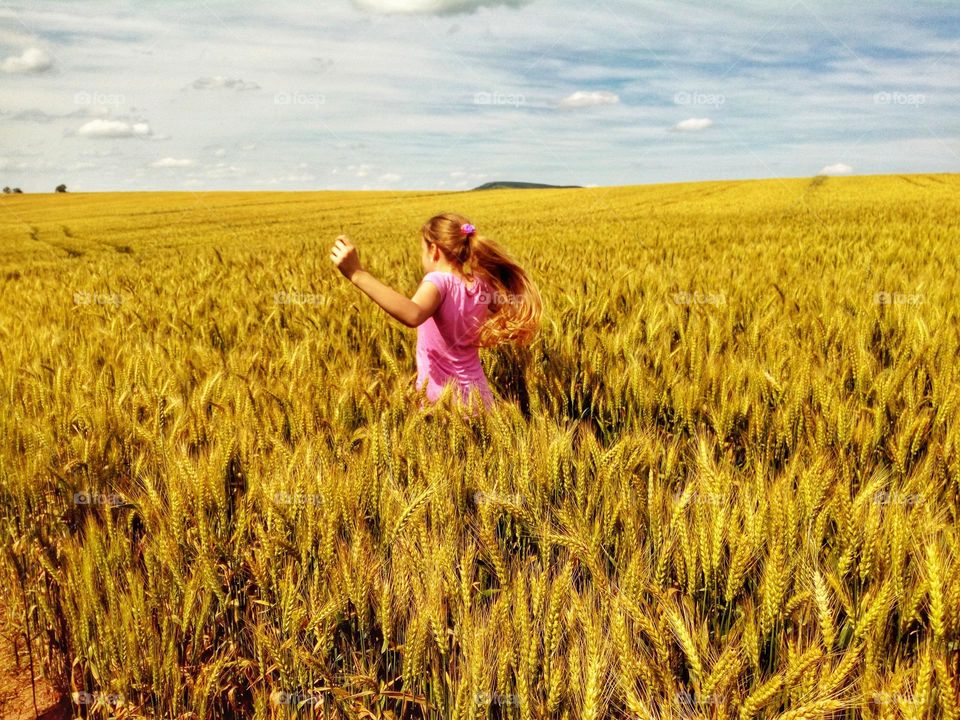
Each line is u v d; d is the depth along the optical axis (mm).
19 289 10148
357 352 4082
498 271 3061
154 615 1971
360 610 1820
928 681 1396
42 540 2287
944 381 2820
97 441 2430
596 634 1558
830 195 36281
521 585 1660
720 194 41719
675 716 1467
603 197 42969
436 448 2412
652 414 2990
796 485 2219
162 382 3070
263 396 2768
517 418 2576
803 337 3854
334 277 7402
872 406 2896
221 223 33406
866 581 1831
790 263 8305
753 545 1785
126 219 37625
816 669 1551
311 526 1982
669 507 2055
